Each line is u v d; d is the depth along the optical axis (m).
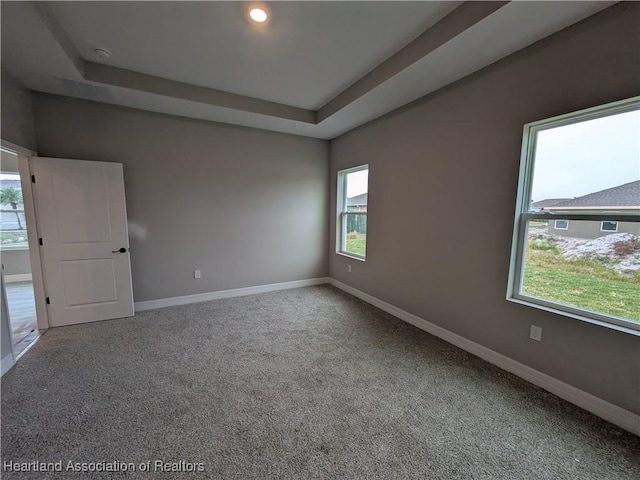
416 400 1.92
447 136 2.68
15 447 1.50
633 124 1.66
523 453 1.50
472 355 2.53
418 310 3.13
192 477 1.35
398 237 3.35
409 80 2.54
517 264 2.25
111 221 3.15
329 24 2.02
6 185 4.95
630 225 1.69
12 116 2.51
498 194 2.29
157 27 2.06
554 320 1.97
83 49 2.35
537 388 2.05
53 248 2.94
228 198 3.95
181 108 3.25
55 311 3.00
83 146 3.09
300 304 3.83
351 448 1.53
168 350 2.56
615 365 1.70
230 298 4.05
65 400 1.87
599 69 1.68
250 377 2.16
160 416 1.74
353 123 3.77
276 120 3.64
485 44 1.98
